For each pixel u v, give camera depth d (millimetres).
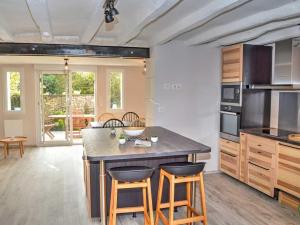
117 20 3604
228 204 3816
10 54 4801
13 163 5949
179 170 2688
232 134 4809
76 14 3424
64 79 7906
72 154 6836
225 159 5031
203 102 5215
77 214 3500
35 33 4516
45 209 3643
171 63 5008
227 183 4676
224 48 5035
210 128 5273
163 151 2756
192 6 3094
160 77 4977
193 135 5207
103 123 6531
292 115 4258
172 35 4012
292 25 3520
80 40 4742
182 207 3686
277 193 3893
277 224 3264
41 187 4477
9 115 7754
